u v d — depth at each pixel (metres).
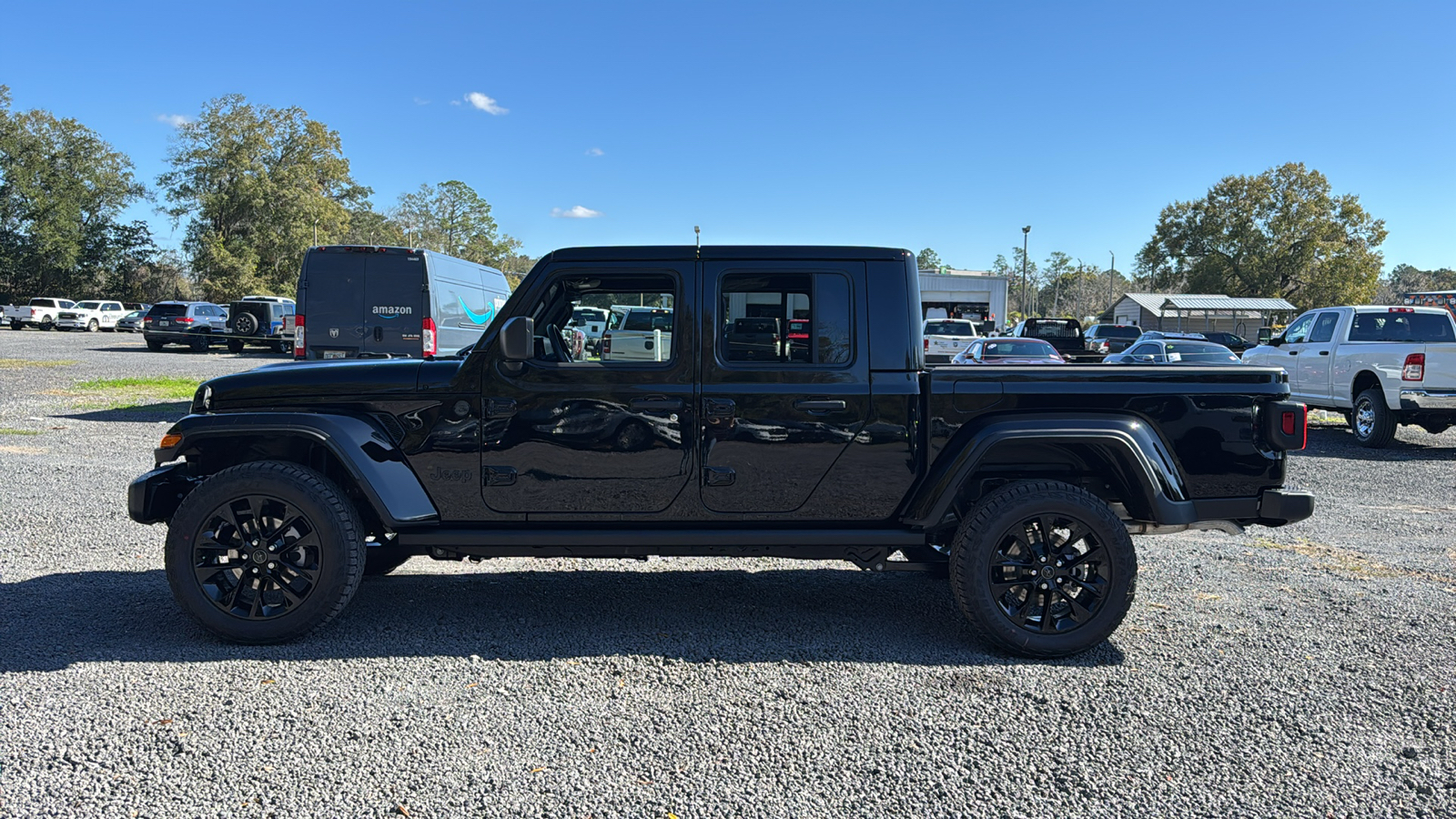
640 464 4.14
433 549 4.39
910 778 2.92
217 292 63.31
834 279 4.16
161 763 2.95
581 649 4.09
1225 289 71.81
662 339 4.17
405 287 12.45
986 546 4.01
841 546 4.24
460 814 2.67
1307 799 2.82
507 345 3.93
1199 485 4.21
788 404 4.13
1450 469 10.10
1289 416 4.16
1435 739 3.25
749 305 4.17
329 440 4.04
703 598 4.95
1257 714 3.45
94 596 4.77
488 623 4.45
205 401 4.30
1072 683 3.75
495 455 4.16
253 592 4.17
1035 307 123.44
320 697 3.49
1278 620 4.61
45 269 65.12
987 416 4.14
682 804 2.74
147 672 3.72
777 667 3.90
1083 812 2.73
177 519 3.97
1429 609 4.79
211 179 64.12
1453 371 11.11
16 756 2.98
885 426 4.15
